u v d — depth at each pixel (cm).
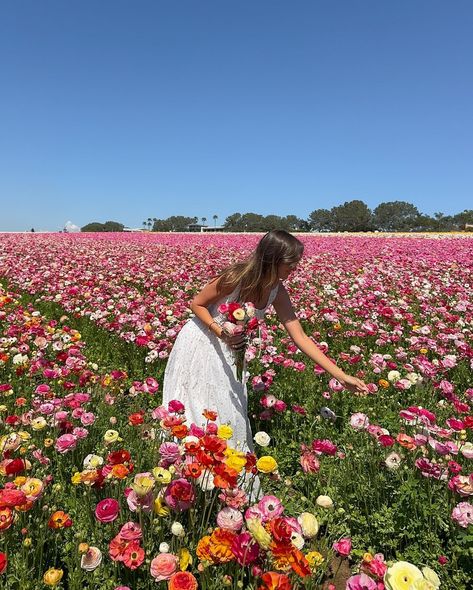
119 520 242
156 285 1009
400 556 250
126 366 540
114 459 230
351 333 605
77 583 210
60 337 529
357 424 317
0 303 668
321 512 279
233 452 218
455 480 249
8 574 211
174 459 238
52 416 327
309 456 265
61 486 273
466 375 492
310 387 449
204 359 326
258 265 314
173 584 165
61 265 1277
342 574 258
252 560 177
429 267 1355
